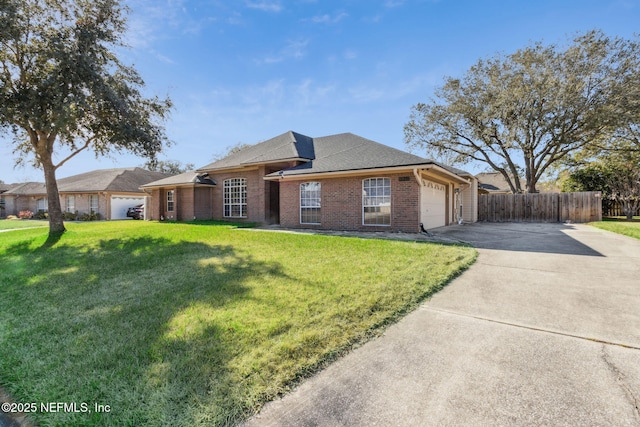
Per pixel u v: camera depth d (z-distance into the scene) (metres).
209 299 4.26
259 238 9.95
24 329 3.47
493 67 23.95
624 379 2.37
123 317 3.74
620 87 19.00
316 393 2.27
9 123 10.95
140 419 2.00
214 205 20.80
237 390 2.27
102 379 2.43
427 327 3.37
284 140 18.91
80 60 9.75
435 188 14.75
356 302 4.00
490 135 24.80
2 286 5.41
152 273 5.91
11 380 2.49
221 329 3.27
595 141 23.09
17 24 9.33
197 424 1.95
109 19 11.10
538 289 4.62
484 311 3.80
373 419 1.99
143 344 2.99
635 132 21.14
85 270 6.36
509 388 2.28
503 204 20.34
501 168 27.22
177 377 2.43
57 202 12.60
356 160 13.37
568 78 20.44
